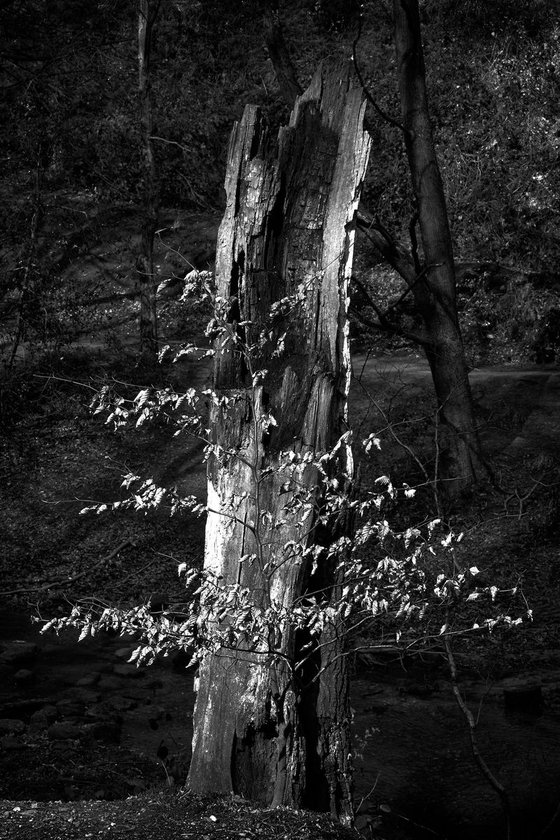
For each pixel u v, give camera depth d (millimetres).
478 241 27594
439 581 4867
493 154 27641
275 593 4977
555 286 25484
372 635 11656
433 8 29844
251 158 5445
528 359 24500
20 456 20297
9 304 22109
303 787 5004
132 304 27953
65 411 21734
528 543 15695
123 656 12102
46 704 9516
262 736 5000
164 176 29203
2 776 6867
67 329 22984
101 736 8461
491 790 7867
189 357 24328
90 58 25266
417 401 20141
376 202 27953
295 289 5410
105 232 29078
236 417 5180
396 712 9992
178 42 30844
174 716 9578
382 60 28906
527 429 20516
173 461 20281
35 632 13188
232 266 5359
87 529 17828
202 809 4770
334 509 4918
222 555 5129
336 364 5340
